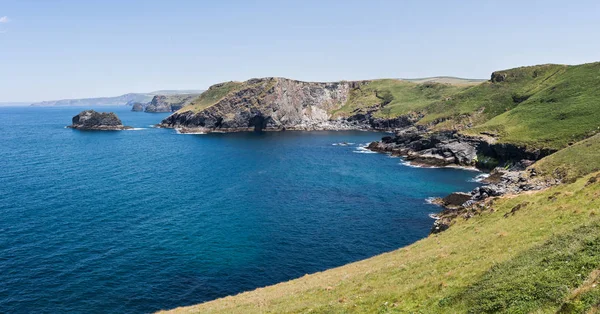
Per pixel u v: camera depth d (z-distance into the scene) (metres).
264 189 99.81
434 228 57.50
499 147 120.94
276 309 28.59
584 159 78.94
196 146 181.88
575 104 131.62
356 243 63.53
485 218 43.19
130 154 155.00
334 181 108.94
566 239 22.08
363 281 31.56
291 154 159.25
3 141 191.38
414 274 29.20
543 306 17.00
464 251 30.94
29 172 114.81
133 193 93.56
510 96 187.75
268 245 62.59
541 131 120.75
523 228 31.03
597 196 31.28
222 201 88.06
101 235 64.94
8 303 43.31
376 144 175.12
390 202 87.62
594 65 163.88
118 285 48.62
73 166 126.44
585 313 14.37
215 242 63.47
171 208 81.81
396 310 22.67
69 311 42.53
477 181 108.31
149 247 60.75
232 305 34.78
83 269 52.34
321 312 25.12
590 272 17.48
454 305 20.77
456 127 176.38
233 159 146.25
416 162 137.12
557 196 37.44
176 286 49.09
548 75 190.50
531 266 20.84
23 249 57.91
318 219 75.62
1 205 79.62
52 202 83.38
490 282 21.16
